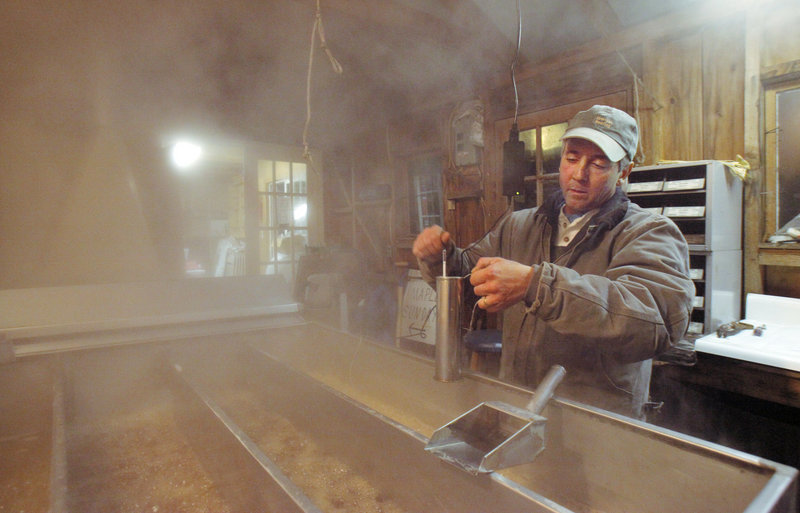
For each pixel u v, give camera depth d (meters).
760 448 1.67
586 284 0.93
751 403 1.69
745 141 1.99
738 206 2.00
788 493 0.58
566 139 1.25
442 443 0.83
